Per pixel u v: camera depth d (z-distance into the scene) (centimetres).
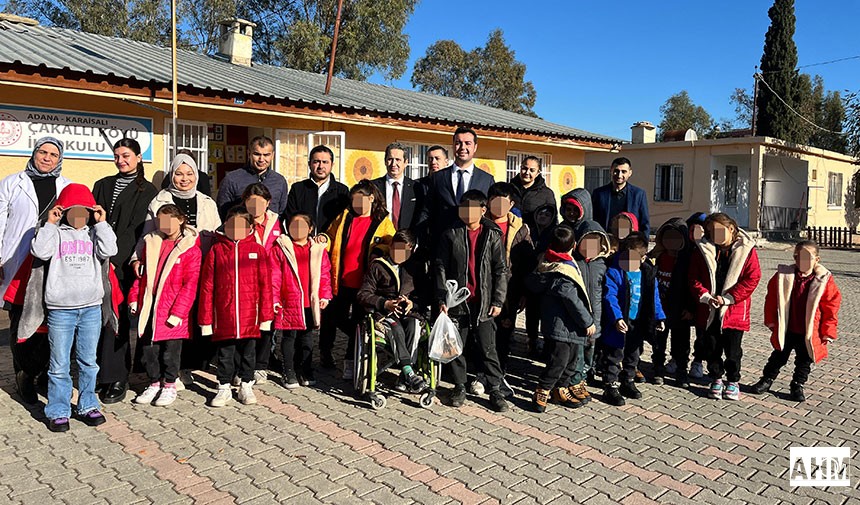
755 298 1155
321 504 333
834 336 520
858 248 2361
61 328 422
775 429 466
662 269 574
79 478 357
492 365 498
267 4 2523
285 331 530
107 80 733
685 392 555
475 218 481
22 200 446
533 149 1449
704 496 356
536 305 625
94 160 813
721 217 532
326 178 593
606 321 510
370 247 538
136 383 533
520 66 4266
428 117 1088
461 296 487
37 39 954
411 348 495
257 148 565
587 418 481
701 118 5550
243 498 337
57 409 426
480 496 348
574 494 353
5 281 442
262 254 480
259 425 446
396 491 351
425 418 471
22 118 753
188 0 2278
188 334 486
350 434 433
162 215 460
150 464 377
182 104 805
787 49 2964
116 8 2144
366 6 2434
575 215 546
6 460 378
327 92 1111
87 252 431
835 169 2792
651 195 2336
